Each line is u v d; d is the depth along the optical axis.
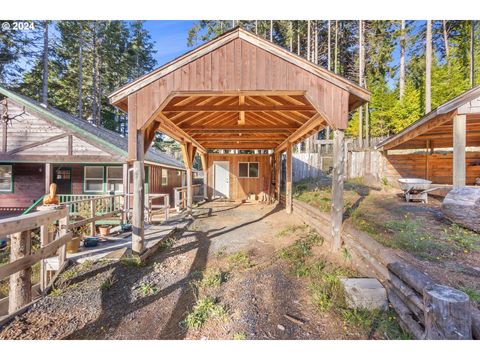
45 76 13.26
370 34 16.91
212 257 4.34
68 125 8.12
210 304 2.79
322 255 4.19
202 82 4.14
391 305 2.61
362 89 4.09
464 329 1.69
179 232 6.10
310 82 4.13
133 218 4.14
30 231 2.71
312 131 6.51
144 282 3.40
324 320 2.51
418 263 2.71
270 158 12.84
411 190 6.41
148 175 9.73
